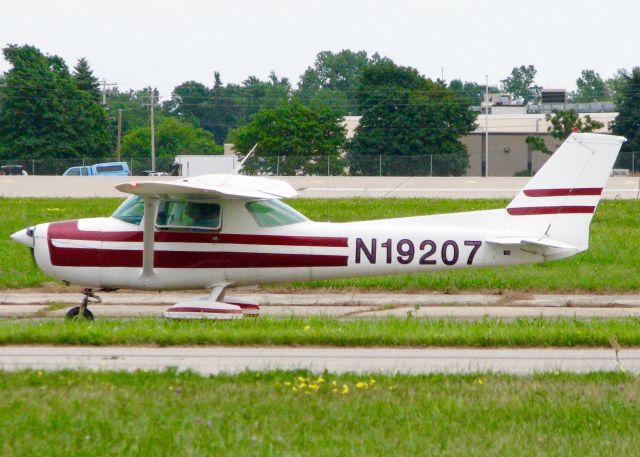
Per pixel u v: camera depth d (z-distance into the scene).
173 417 29.53
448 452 26.84
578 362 38.22
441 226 53.09
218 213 51.66
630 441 27.89
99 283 52.19
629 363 38.03
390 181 174.12
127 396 31.56
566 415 30.11
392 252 52.38
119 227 51.97
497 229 52.97
